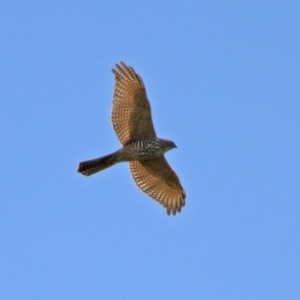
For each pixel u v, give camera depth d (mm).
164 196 45812
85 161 42875
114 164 43688
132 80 42719
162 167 44781
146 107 42812
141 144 43344
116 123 43406
